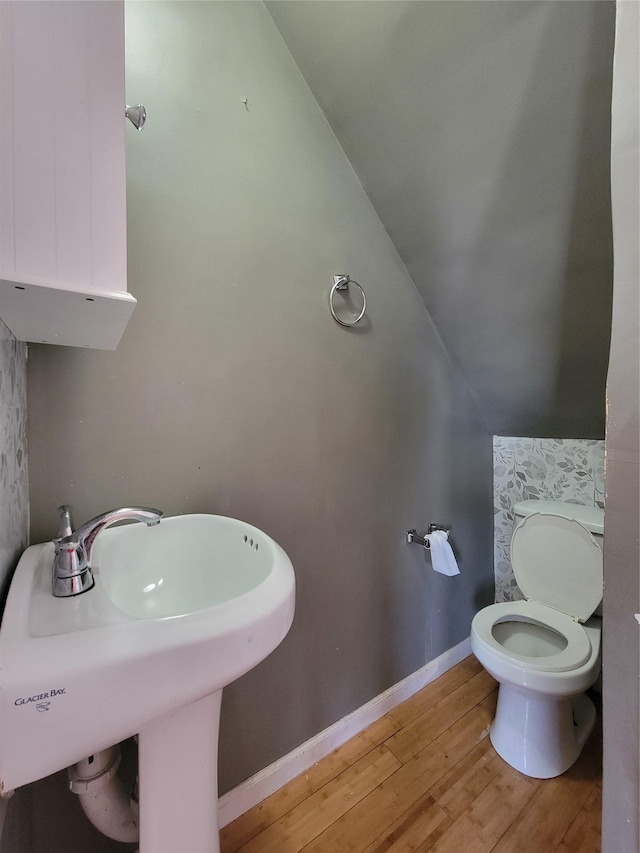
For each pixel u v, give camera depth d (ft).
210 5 3.24
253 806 3.65
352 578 4.46
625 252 1.87
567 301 4.02
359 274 4.38
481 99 3.10
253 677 3.67
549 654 4.57
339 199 4.17
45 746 1.31
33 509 2.57
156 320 3.04
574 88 2.74
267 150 3.61
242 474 3.54
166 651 1.50
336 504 4.27
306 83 3.85
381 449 4.72
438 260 4.52
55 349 2.64
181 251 3.14
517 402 5.58
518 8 2.56
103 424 2.83
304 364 3.95
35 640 1.42
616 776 1.92
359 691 4.58
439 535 5.06
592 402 4.90
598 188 3.12
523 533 5.26
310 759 4.08
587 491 5.42
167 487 3.13
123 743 2.86
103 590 1.90
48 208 1.46
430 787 3.89
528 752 4.05
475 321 4.91
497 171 3.43
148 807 2.08
